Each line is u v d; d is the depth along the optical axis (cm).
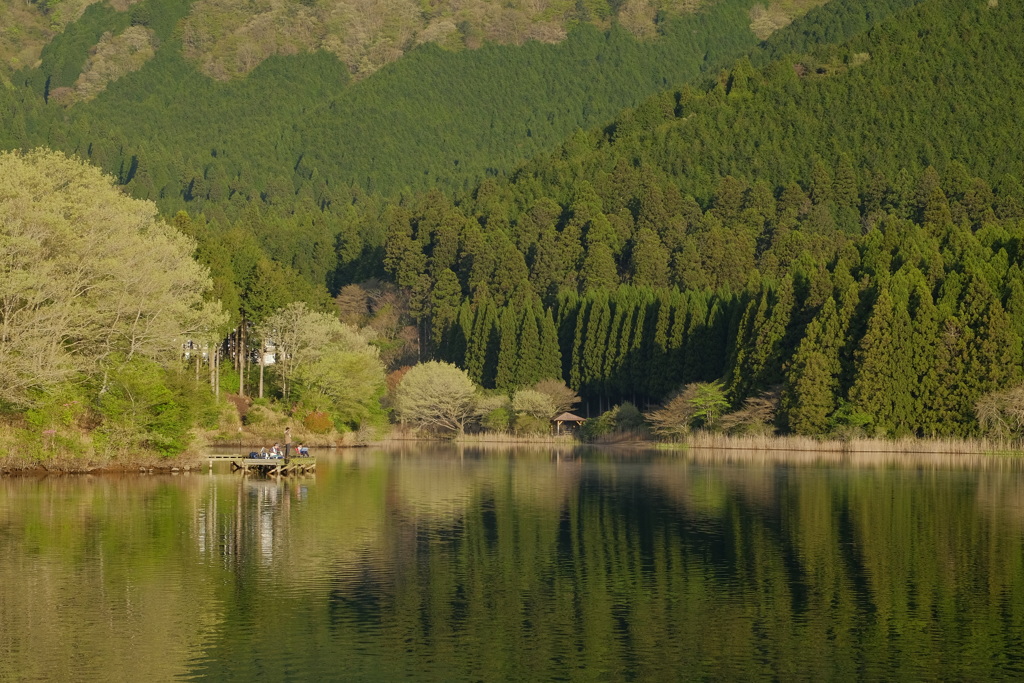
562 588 4431
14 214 8069
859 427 12900
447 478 8788
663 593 4353
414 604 4150
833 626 3897
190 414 9194
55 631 3738
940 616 4031
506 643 3672
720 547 5328
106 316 8525
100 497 6938
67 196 8712
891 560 5012
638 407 18350
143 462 8738
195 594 4262
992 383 12700
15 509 6347
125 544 5238
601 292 19988
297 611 4022
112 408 8431
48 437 8156
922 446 12581
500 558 5009
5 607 4031
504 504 6919
